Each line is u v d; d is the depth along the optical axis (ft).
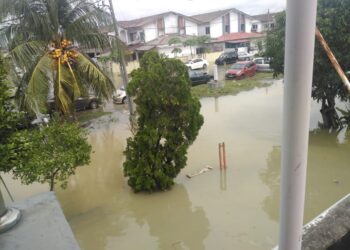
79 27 40.16
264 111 49.42
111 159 35.96
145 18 137.18
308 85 3.58
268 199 24.57
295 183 3.90
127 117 52.54
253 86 68.85
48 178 21.15
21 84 37.76
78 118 53.47
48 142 21.48
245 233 20.84
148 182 25.81
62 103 39.47
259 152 33.65
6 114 8.36
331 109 38.42
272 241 19.77
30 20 38.32
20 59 35.91
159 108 24.36
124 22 138.72
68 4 40.73
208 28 145.18
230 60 110.32
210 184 27.55
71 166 21.27
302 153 3.80
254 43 128.06
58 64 39.45
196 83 72.59
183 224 22.54
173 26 135.33
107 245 21.11
